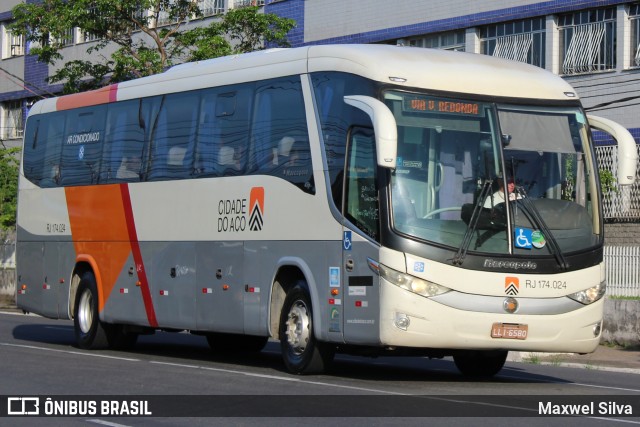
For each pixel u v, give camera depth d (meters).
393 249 13.56
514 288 13.77
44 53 35.53
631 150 14.80
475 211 13.82
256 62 16.66
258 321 16.02
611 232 28.05
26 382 14.35
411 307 13.47
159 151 18.69
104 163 20.14
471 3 32.56
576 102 14.85
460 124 14.08
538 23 31.20
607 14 29.75
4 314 33.09
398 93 13.95
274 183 15.84
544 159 14.34
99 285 19.97
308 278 14.98
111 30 34.97
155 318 18.52
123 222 19.44
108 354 19.27
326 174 14.80
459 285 13.59
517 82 14.61
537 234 13.99
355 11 35.94
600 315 14.35
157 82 19.03
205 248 17.30
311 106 15.21
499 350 14.26
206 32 34.47
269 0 39.19
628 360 20.50
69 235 20.95
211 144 17.39
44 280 21.61
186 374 15.38
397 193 13.69
